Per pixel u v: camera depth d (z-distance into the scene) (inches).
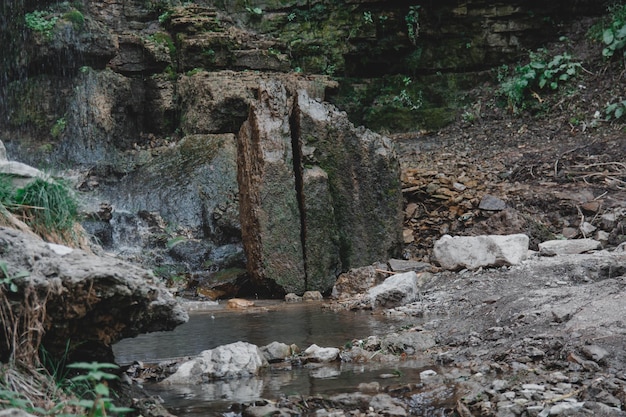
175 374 213.6
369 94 682.8
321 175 410.9
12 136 596.4
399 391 195.2
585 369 200.1
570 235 437.7
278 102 419.8
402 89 686.5
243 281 422.0
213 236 514.3
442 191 475.5
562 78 639.8
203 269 463.8
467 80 690.8
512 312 257.8
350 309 343.0
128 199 536.1
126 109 621.6
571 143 565.9
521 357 215.3
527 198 473.7
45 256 156.4
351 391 196.7
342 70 682.2
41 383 152.4
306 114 420.2
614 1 687.1
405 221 469.1
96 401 129.5
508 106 647.1
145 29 653.9
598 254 364.2
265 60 645.9
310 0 687.1
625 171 497.7
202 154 561.6
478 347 236.2
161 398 192.9
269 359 237.0
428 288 364.2
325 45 681.0
